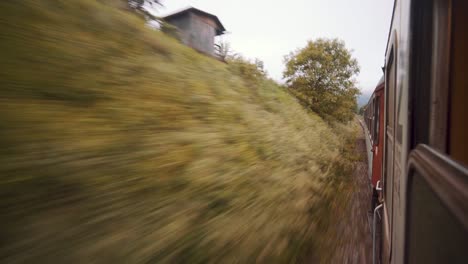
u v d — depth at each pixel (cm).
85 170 246
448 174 80
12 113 242
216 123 508
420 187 118
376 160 563
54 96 289
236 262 286
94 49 405
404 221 152
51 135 249
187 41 904
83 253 196
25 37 321
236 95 736
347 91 1947
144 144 328
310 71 1927
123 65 428
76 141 263
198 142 414
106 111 328
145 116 374
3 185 196
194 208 302
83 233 206
